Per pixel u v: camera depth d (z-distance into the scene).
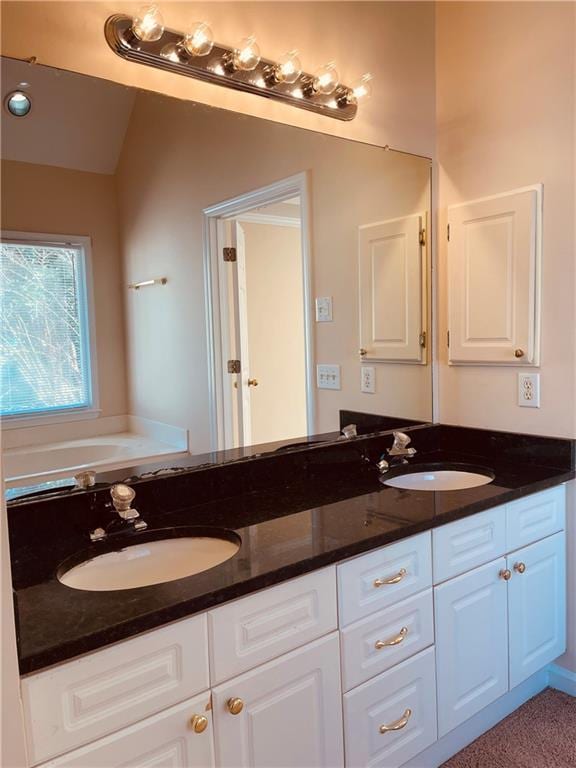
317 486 1.98
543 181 2.04
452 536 1.69
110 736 1.05
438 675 1.68
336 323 2.20
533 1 2.03
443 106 2.36
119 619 1.05
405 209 2.33
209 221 1.86
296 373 2.11
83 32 1.50
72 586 1.32
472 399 2.36
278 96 1.88
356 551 1.40
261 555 1.33
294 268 2.08
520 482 1.93
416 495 1.82
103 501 1.54
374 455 2.29
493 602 1.84
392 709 1.55
